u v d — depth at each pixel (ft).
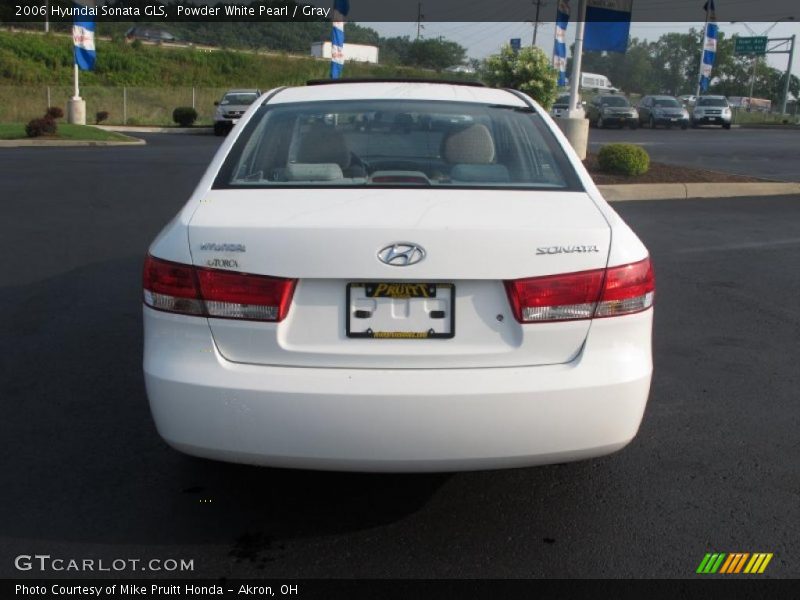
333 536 11.11
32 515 11.54
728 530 11.28
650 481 12.62
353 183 11.48
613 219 10.66
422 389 9.62
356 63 221.66
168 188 42.39
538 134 12.91
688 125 123.03
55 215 33.96
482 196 10.97
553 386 9.77
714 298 22.91
